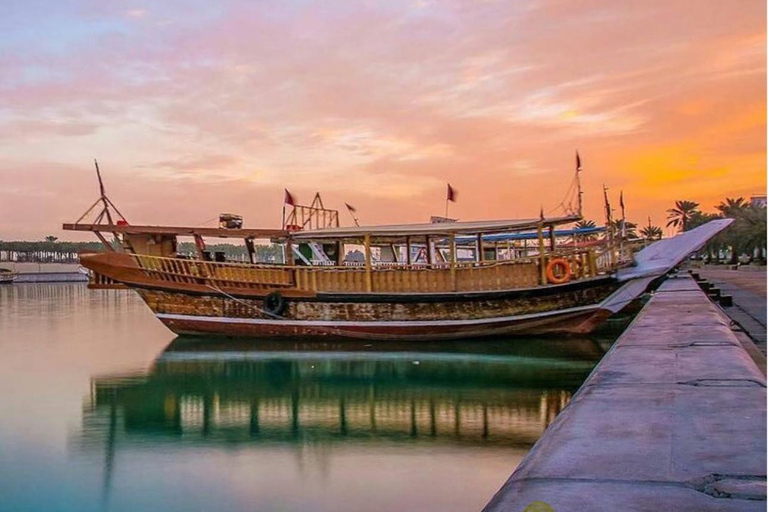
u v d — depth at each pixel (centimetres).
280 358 2819
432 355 2828
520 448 1496
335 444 1560
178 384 2314
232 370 2570
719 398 700
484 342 3152
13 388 2262
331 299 3222
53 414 1895
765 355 1767
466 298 3134
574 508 382
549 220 3116
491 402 1950
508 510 384
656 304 2306
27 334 3869
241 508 1178
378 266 3338
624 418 621
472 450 1486
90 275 3406
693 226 11019
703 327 1468
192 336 3444
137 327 4325
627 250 3503
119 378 2433
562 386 2161
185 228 3359
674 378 840
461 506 1162
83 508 1188
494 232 3434
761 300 3691
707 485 420
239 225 3603
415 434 1628
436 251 4403
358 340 3250
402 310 3189
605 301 3111
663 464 468
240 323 3312
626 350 1147
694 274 6281
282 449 1530
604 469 461
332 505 1177
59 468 1410
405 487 1260
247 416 1859
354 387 2223
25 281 14875
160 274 3338
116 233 3403
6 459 1473
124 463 1443
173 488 1281
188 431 1706
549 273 3102
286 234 3366
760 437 537
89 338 3641
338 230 3272
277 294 3253
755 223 7094
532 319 3141
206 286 3316
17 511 1171
